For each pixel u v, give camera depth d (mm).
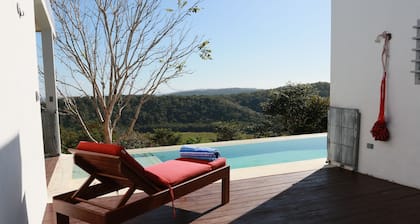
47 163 5492
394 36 3934
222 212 3188
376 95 4230
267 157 7137
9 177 2117
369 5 4238
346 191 3738
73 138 7895
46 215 3203
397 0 3861
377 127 4090
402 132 3914
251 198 3566
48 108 6020
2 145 2002
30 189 2709
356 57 4504
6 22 2215
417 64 3674
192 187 2922
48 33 5930
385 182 4055
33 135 2963
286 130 10578
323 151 7605
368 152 4410
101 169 2584
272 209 3244
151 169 2986
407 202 3354
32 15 3254
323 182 4109
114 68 7289
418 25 3629
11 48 2314
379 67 4160
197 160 3432
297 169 4820
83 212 2311
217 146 7688
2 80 2057
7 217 2045
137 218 3070
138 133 9141
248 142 7902
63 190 4051
